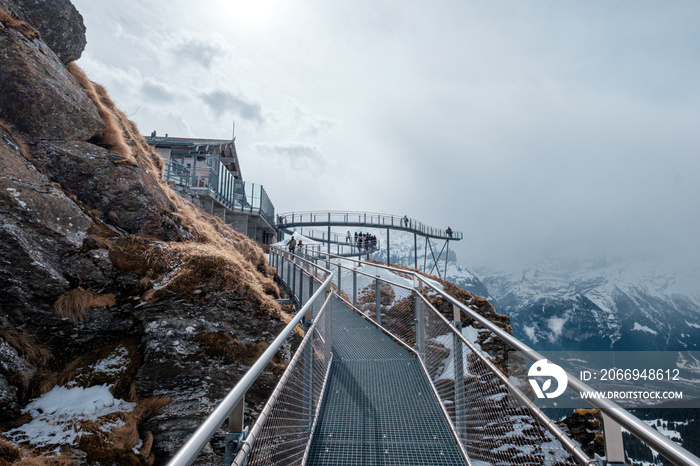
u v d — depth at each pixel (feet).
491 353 47.42
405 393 16.62
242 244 50.49
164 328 22.27
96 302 22.91
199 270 25.46
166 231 30.68
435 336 16.66
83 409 18.80
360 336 25.96
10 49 28.04
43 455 16.06
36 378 19.97
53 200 24.71
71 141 30.25
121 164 31.37
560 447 5.97
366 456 12.17
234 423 6.24
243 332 24.03
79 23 37.73
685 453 3.55
